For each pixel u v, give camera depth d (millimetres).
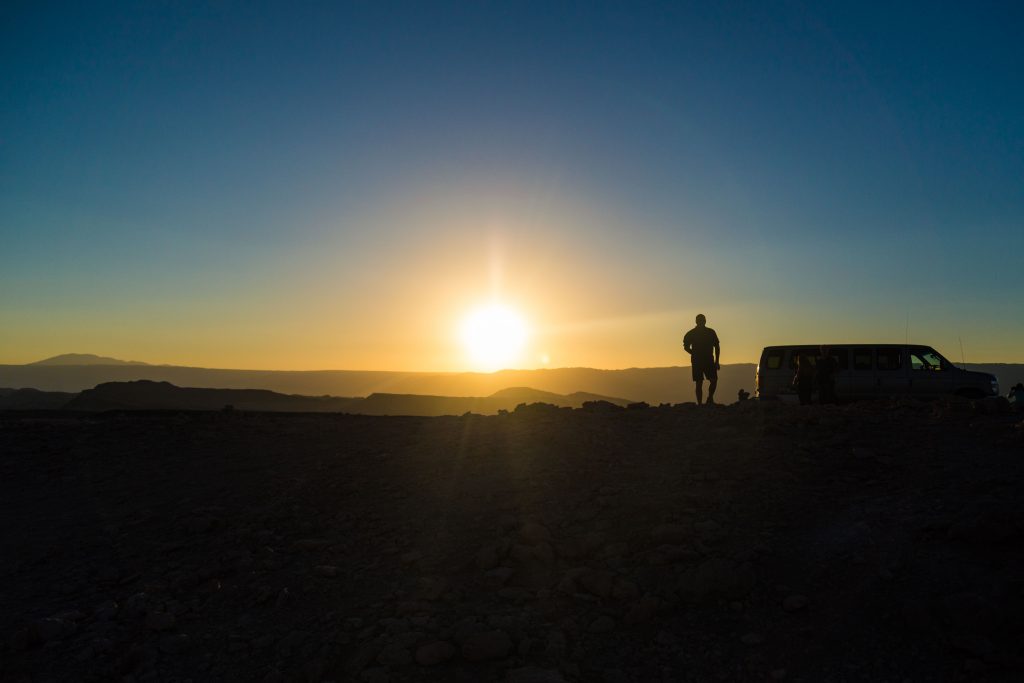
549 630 5902
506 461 9977
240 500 9328
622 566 6730
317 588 6887
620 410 13359
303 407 87000
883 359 18391
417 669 5520
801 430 10266
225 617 6527
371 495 9133
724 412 12094
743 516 7406
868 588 5945
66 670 5832
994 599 5531
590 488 8539
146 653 5922
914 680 4949
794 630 5625
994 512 6477
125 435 13492
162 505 9430
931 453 8867
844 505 7449
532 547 7074
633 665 5422
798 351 19109
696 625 5832
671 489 8234
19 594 7223
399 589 6715
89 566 7730
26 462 11867
